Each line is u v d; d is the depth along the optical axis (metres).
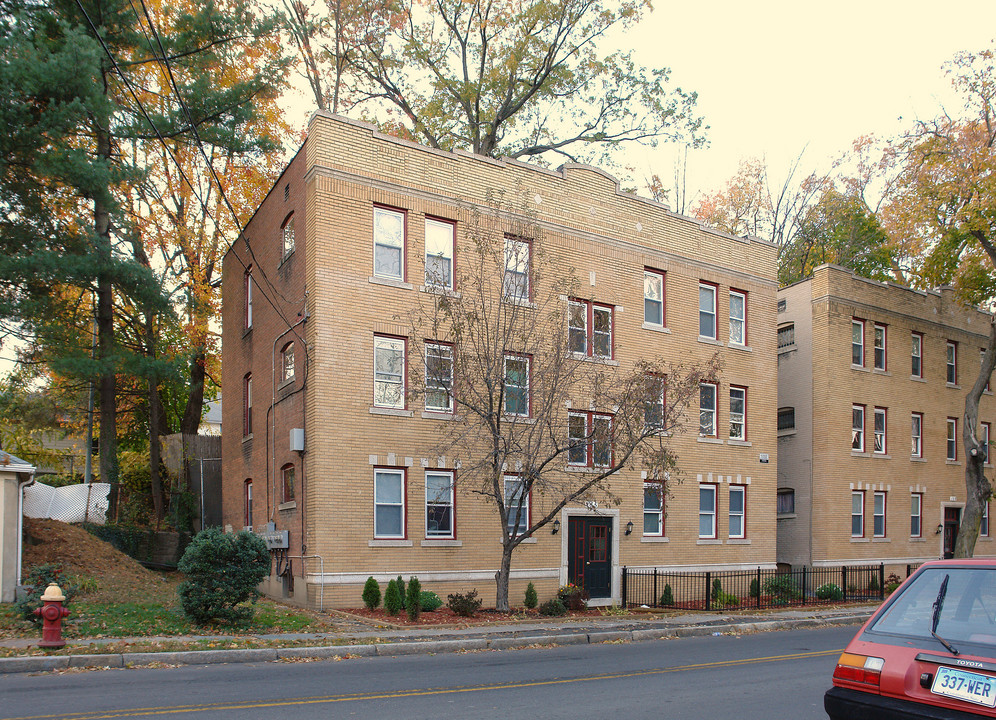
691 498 24.72
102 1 22.02
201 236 29.39
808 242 45.06
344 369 19.03
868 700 5.91
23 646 12.11
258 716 8.44
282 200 21.84
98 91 20.58
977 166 25.80
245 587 15.05
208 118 24.33
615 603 22.61
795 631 18.56
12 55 19.55
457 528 20.06
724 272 26.53
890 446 31.14
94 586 17.50
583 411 22.14
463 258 20.70
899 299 32.22
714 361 20.41
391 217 20.30
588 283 23.05
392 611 17.47
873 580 27.72
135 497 28.58
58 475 33.88
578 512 22.16
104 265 21.28
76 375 23.47
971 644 5.70
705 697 9.90
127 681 10.55
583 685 10.63
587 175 23.45
